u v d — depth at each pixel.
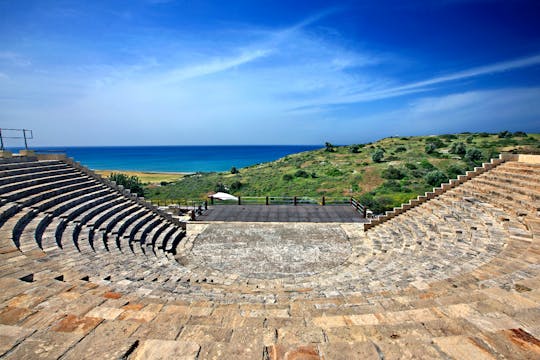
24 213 12.55
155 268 11.48
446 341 3.46
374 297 6.95
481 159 42.47
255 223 21.42
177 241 18.25
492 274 7.64
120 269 10.21
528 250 9.05
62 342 3.62
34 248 9.76
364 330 4.03
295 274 13.71
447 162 43.19
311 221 21.58
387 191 34.28
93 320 4.32
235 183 41.59
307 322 4.73
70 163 21.25
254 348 3.44
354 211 24.16
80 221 14.51
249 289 9.85
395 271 10.70
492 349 3.31
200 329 4.11
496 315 4.36
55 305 5.33
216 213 23.98
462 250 11.48
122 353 3.35
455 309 4.88
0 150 18.78
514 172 17.05
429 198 19.22
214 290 9.19
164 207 24.09
